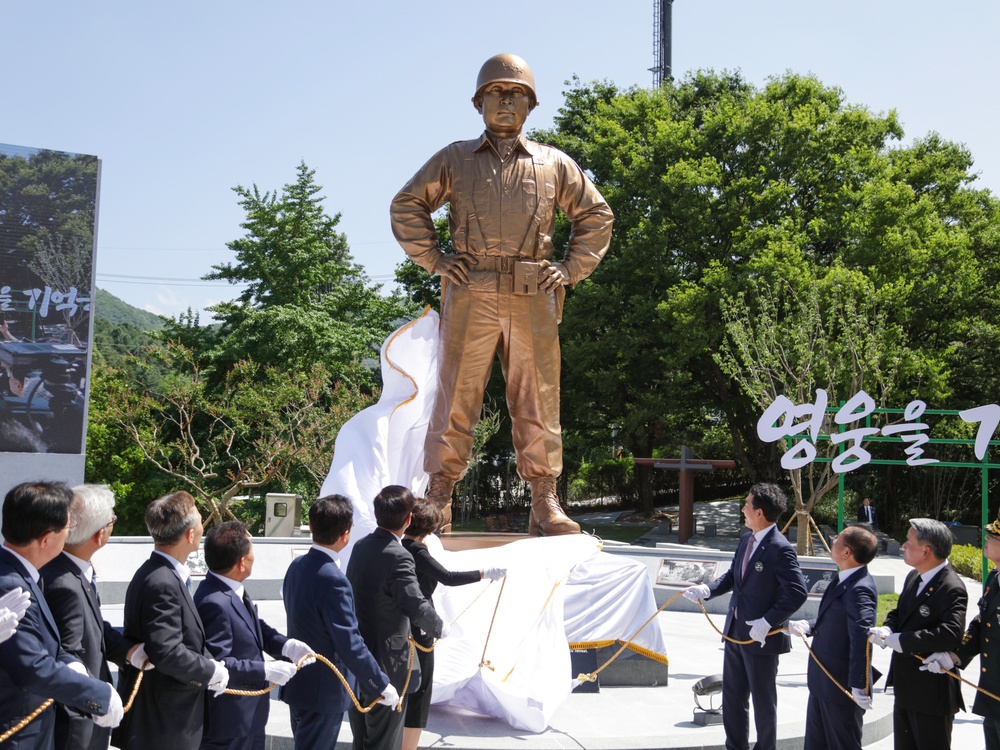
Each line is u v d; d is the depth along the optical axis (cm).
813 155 2805
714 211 2780
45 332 1482
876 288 2491
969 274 2795
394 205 966
